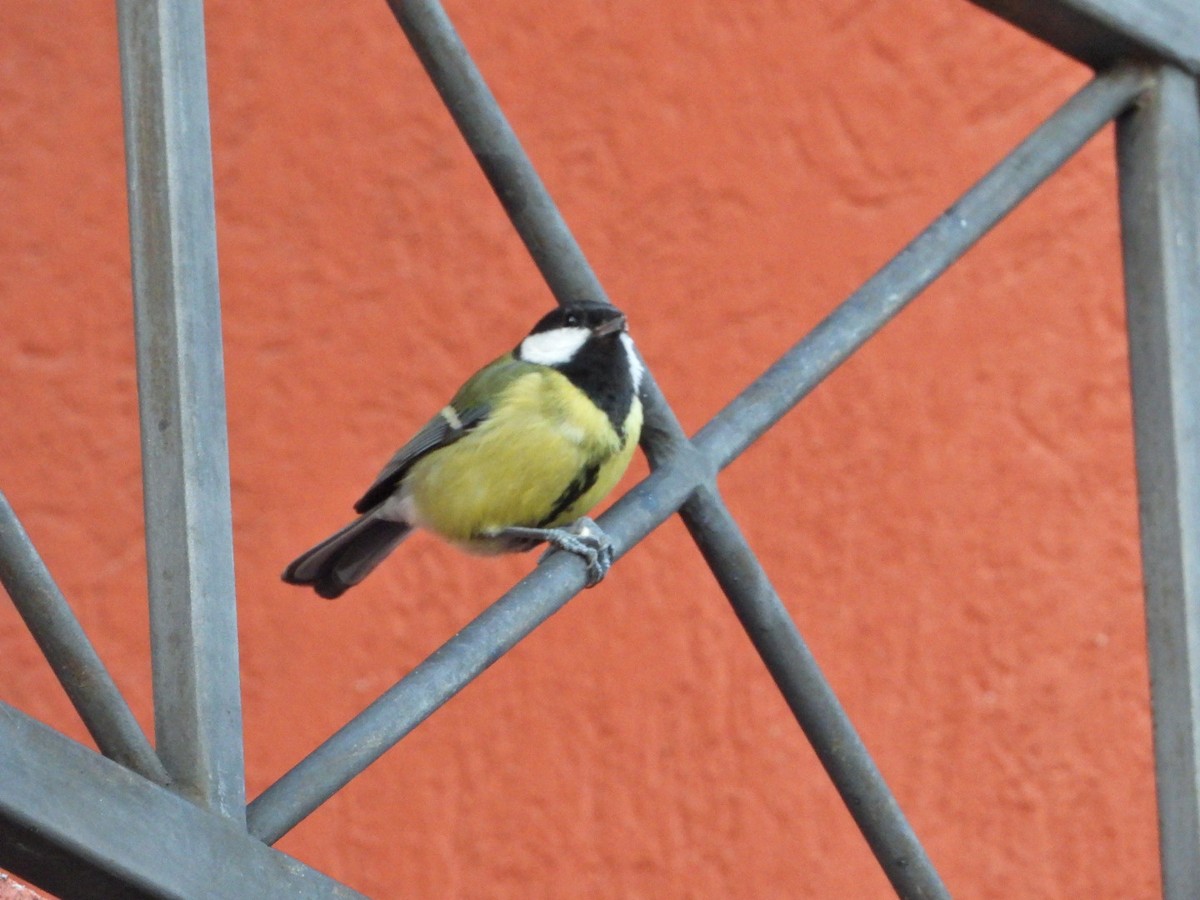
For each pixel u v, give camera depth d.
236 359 10.12
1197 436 6.30
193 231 4.56
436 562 10.00
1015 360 10.48
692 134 10.63
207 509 4.41
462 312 10.29
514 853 9.63
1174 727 6.01
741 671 10.02
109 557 9.82
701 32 10.77
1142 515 6.30
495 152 5.57
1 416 9.96
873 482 10.27
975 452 10.36
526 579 5.11
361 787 9.62
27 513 9.81
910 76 10.74
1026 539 10.27
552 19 10.70
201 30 4.71
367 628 9.85
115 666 9.63
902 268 6.02
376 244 10.39
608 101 10.62
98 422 10.03
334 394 10.15
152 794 4.07
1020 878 9.82
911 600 10.13
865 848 9.87
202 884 4.07
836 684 9.92
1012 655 10.12
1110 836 9.94
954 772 9.92
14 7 10.55
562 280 5.61
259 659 9.72
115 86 10.52
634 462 10.46
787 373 5.76
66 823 3.89
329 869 9.47
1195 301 6.46
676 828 9.78
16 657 9.53
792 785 9.90
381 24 10.68
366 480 10.02
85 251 10.27
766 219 10.55
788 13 10.83
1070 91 10.62
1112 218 10.62
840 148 10.66
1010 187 6.30
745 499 10.19
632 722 9.91
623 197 10.48
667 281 10.38
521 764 9.77
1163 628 6.14
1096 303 10.54
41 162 10.37
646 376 5.51
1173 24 6.59
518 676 9.90
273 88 10.54
